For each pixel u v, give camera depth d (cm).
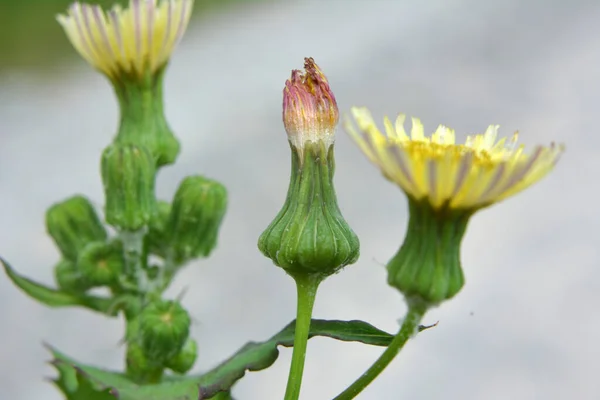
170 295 50
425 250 20
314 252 20
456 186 20
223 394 21
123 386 22
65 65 80
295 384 20
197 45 86
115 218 23
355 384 20
